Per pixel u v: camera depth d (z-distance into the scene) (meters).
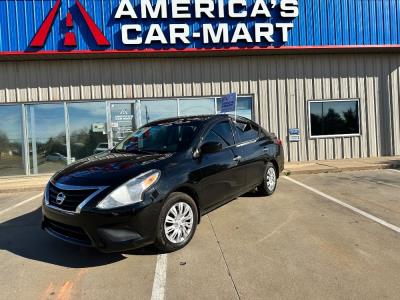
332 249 4.32
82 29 11.23
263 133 7.21
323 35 12.11
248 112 12.48
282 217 5.71
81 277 3.84
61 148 11.95
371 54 12.93
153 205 4.10
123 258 4.28
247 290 3.42
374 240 4.58
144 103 12.08
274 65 12.48
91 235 3.92
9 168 11.81
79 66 11.80
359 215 5.71
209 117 5.78
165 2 11.30
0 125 11.75
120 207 3.91
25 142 11.81
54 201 4.30
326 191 7.63
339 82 12.80
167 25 11.48
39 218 6.42
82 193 4.05
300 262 3.98
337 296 3.24
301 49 11.98
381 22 12.38
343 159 12.69
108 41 11.28
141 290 3.51
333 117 12.86
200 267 3.95
